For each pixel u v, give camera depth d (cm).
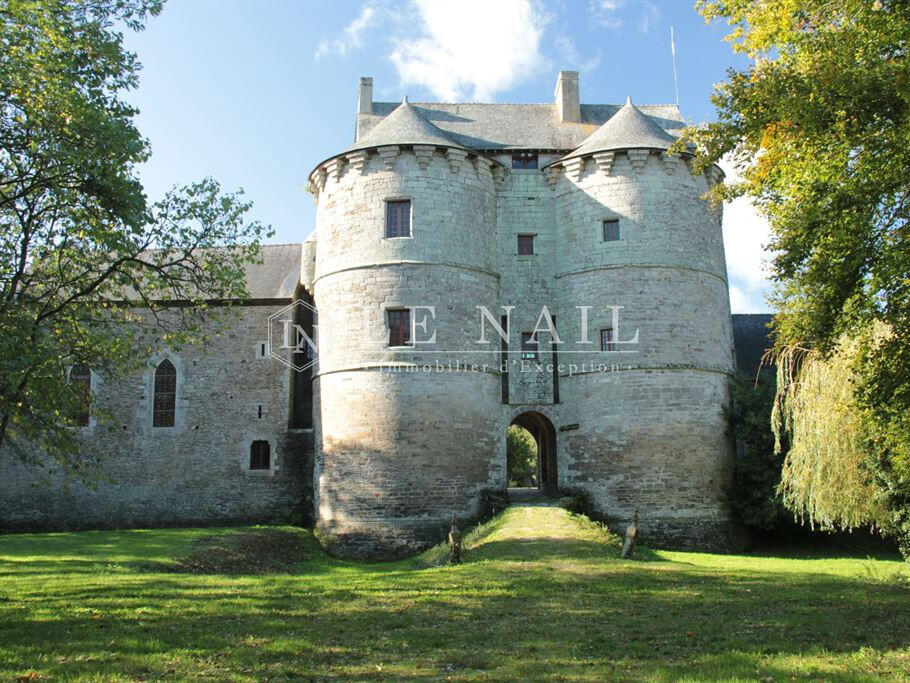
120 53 1535
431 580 1452
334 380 2508
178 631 995
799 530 2608
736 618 1097
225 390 3002
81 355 1577
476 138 2902
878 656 859
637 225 2591
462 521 2383
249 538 2333
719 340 2650
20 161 1445
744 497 2498
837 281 1192
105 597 1259
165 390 3014
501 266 2725
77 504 2934
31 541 2236
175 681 770
